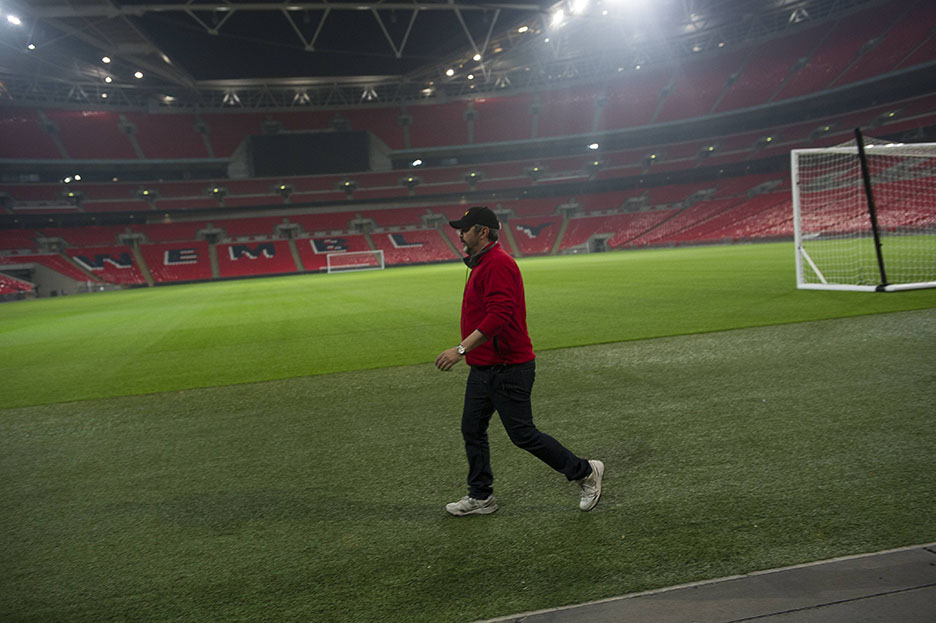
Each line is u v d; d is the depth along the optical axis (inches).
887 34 1878.7
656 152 2314.2
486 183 2399.1
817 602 84.7
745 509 116.5
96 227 2100.1
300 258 2103.8
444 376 265.3
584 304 495.2
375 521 124.0
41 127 2027.6
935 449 139.8
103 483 158.6
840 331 294.8
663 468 141.1
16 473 171.5
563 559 102.8
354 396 238.5
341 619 89.7
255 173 2253.9
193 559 112.5
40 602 100.5
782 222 1740.9
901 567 92.2
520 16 1542.8
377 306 615.2
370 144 2378.2
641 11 1857.8
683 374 232.8
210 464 168.4
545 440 118.3
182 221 2224.4
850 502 116.1
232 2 1235.9
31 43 1475.1
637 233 2119.8
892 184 1408.7
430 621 87.8
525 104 2468.0
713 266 852.0
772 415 174.4
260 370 309.1
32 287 1742.1
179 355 379.2
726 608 85.0
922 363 220.4
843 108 1996.8
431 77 2140.7
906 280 521.3
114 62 1727.4
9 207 1958.7
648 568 97.8
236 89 2103.8
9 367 378.9
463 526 119.0
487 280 114.6
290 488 145.8
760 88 2086.6
